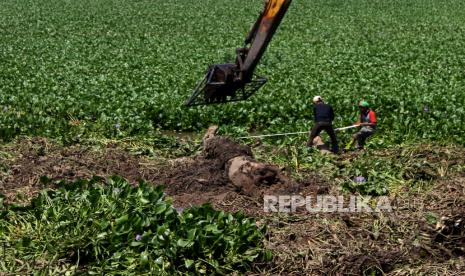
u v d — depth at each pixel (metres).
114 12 50.16
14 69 25.59
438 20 46.50
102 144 14.38
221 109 18.36
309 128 16.17
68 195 9.16
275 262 8.16
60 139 14.54
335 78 23.62
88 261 8.27
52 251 8.23
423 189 10.90
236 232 8.27
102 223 8.38
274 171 10.88
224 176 11.35
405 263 8.33
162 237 8.02
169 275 7.81
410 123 16.78
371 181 11.03
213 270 7.96
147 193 9.12
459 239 8.82
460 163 12.16
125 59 28.91
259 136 15.05
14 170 11.91
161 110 18.25
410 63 27.98
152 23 44.03
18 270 7.96
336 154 13.34
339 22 45.00
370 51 31.89
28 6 53.47
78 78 23.81
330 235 8.88
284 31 40.00
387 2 58.06
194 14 49.34
